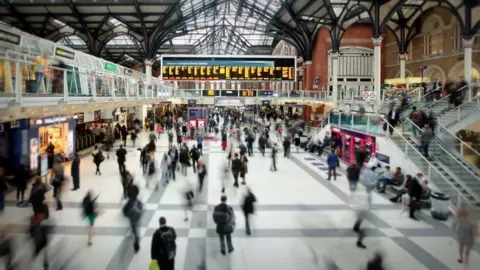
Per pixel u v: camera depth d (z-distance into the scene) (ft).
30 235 25.67
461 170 38.96
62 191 42.24
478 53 84.79
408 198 35.27
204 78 111.96
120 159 50.44
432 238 29.30
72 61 50.06
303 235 29.84
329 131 74.33
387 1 79.71
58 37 122.72
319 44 125.90
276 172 55.62
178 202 38.81
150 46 115.34
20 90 28.94
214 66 111.75
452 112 53.01
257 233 30.19
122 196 40.60
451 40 92.99
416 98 72.38
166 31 124.36
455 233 28.17
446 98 57.77
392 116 53.01
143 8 104.22
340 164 63.21
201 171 42.75
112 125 91.97
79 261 24.45
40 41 41.52
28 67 31.94
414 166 43.06
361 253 26.30
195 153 54.13
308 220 33.53
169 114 139.13
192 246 27.30
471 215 28.12
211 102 115.65
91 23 113.60
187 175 52.37
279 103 116.37
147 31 115.44
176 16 121.39
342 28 101.96
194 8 122.72
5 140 44.91
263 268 23.84
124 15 108.06
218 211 25.93
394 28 112.27
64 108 39.29
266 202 39.37
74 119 61.82
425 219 33.81
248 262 24.72
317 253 26.27
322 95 111.14
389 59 123.13
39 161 46.91
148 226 31.48
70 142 60.13
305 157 70.18
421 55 105.60
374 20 82.38
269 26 145.48
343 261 24.91
